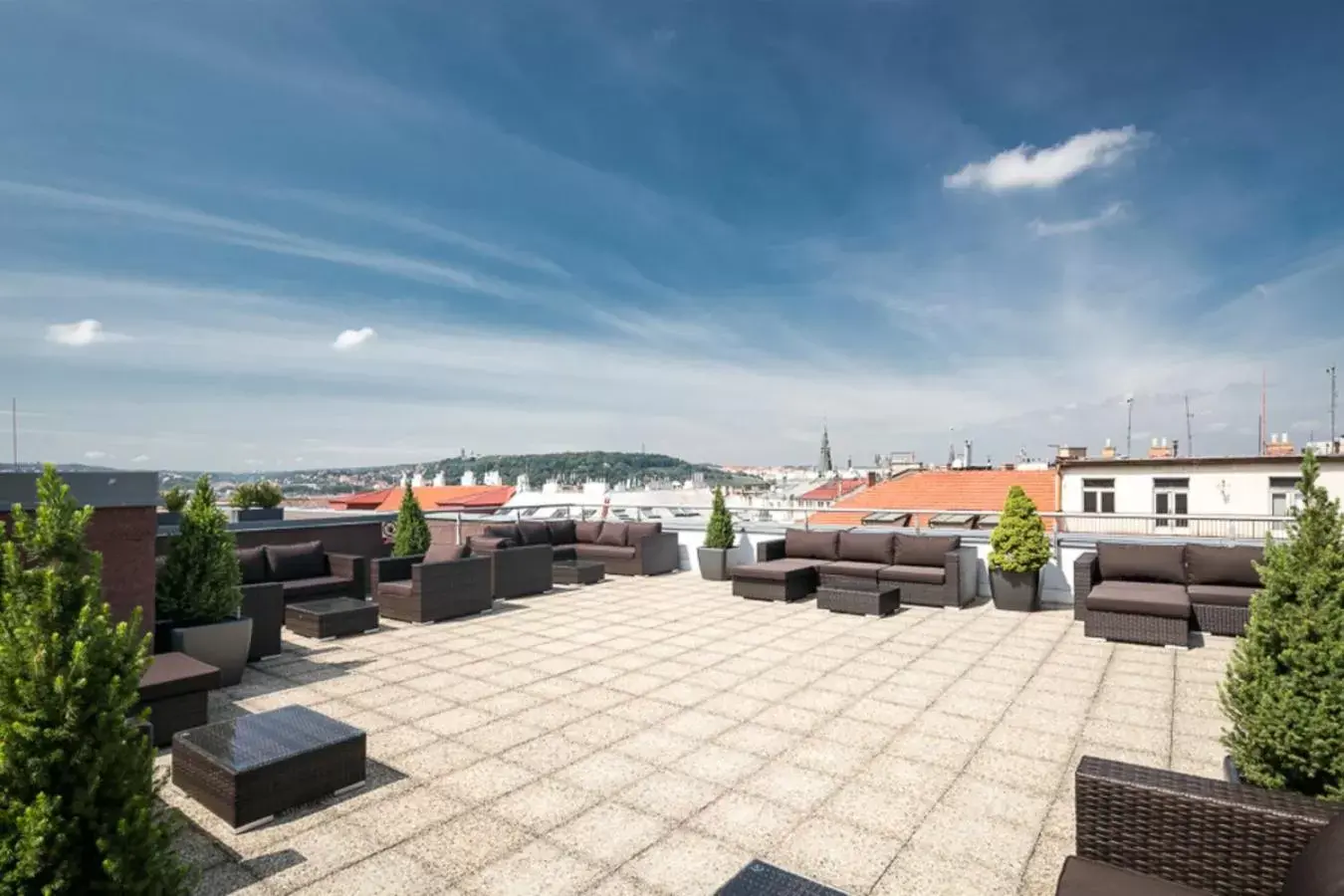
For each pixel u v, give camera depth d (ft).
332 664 19.08
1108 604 21.58
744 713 15.17
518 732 14.03
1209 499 67.92
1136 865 6.66
